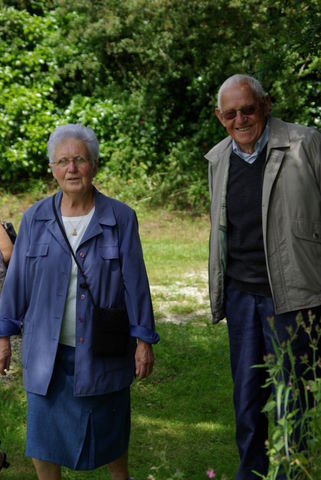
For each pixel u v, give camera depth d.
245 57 13.71
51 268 3.30
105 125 15.52
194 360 6.41
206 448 4.65
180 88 15.76
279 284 3.40
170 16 14.13
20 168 15.55
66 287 3.28
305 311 3.40
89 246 3.31
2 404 5.30
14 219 14.24
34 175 15.62
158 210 14.59
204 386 5.80
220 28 13.44
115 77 16.25
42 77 15.70
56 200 3.40
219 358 6.45
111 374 3.31
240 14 13.09
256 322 3.55
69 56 15.87
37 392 3.29
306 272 3.38
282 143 3.39
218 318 3.69
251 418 3.60
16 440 4.75
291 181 3.38
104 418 3.36
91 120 15.34
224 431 4.93
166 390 5.70
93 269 3.29
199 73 14.98
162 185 14.86
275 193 3.39
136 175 15.27
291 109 14.36
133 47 14.94
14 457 4.52
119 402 3.42
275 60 7.48
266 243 3.39
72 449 3.34
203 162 15.09
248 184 3.46
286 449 2.60
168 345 6.74
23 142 14.99
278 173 3.39
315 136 3.44
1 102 15.01
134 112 15.41
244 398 3.60
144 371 3.37
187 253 11.62
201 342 6.88
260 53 13.07
